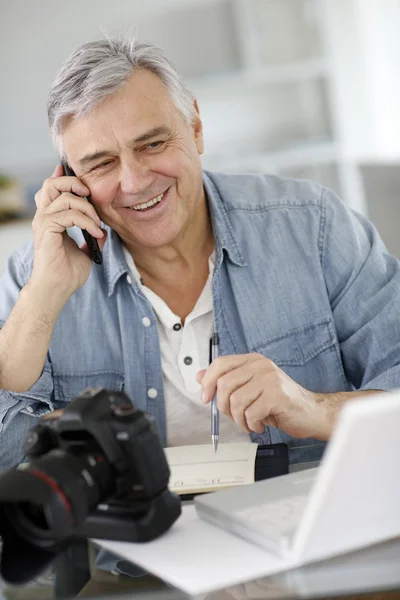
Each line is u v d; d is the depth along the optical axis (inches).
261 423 52.1
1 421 63.6
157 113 60.0
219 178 72.9
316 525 35.4
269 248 68.7
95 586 36.2
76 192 63.9
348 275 68.1
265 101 222.5
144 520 39.7
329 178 216.7
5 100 205.3
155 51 61.3
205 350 66.7
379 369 65.5
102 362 68.1
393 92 216.1
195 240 67.2
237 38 214.5
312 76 216.8
